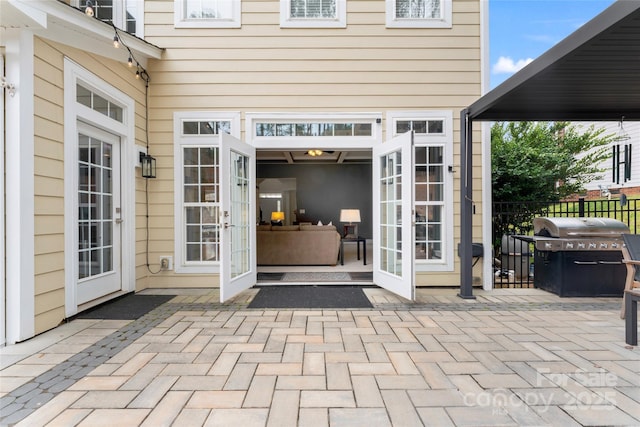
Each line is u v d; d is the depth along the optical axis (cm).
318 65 434
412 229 356
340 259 661
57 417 163
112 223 379
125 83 387
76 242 314
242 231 414
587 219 399
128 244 393
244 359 224
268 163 1088
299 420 160
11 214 254
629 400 175
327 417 162
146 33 429
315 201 1107
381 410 168
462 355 229
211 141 434
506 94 311
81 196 332
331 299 373
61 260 293
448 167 435
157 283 432
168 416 163
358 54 433
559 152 627
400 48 434
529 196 616
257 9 432
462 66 434
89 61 330
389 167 407
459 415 163
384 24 433
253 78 432
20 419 161
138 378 200
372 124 437
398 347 243
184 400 177
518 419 160
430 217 441
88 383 194
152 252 433
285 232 588
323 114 432
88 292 335
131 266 397
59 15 278
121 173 390
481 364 216
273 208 1136
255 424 157
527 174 586
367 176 1105
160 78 431
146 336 265
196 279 433
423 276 436
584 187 675
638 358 224
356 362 219
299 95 434
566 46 238
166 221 434
